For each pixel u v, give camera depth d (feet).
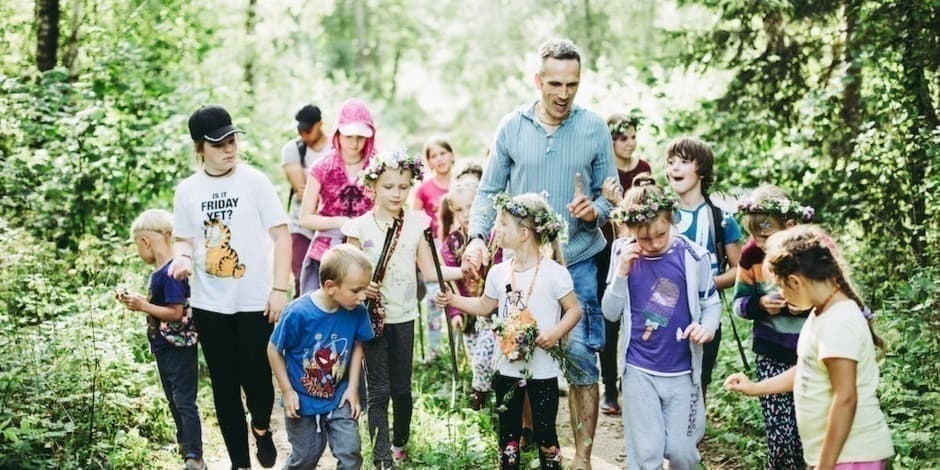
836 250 12.35
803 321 15.31
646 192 15.37
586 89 36.50
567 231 17.10
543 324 16.22
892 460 15.75
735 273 17.62
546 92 17.08
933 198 23.59
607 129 17.87
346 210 21.21
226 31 49.88
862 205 27.20
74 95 31.22
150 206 31.58
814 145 29.81
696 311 15.33
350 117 20.88
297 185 24.30
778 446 15.65
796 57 30.99
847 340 11.76
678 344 15.31
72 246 29.84
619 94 35.47
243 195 16.76
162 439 19.93
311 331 15.48
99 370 20.20
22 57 34.30
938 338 20.01
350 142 20.93
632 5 78.48
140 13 38.52
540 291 16.25
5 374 18.47
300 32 66.28
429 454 18.29
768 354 15.70
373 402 17.47
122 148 31.12
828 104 28.45
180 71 38.99
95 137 30.22
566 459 19.38
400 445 18.52
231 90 43.14
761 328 15.80
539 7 84.69
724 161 31.17
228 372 16.93
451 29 106.63
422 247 18.03
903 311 21.33
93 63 34.88
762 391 13.43
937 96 27.02
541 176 17.63
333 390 15.72
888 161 26.66
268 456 17.63
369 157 21.21
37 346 20.12
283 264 16.92
